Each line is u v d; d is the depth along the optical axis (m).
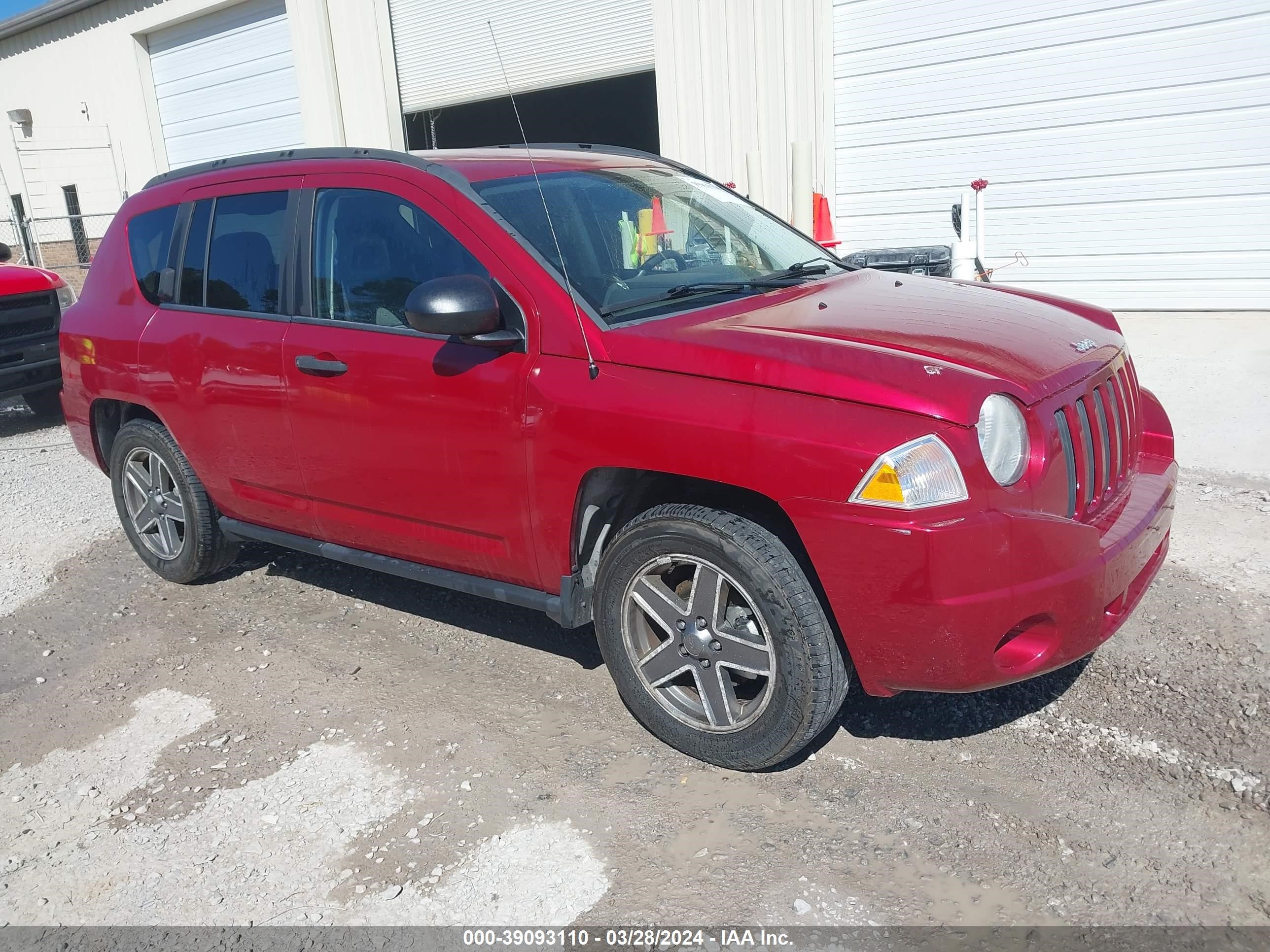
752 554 2.81
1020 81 9.45
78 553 5.43
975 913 2.45
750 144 10.96
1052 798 2.84
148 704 3.79
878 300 3.43
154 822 3.07
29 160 20.27
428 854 2.82
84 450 5.04
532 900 2.62
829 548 2.65
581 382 3.03
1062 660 2.74
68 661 4.19
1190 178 8.96
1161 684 3.35
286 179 3.95
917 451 2.55
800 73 10.44
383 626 4.30
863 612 2.66
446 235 3.40
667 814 2.91
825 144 10.51
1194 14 8.59
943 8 9.62
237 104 16.12
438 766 3.23
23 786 3.33
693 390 2.84
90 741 3.57
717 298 3.42
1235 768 2.88
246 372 3.93
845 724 3.29
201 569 4.72
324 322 3.72
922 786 2.94
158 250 4.45
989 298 3.58
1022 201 9.77
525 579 3.41
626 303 3.24
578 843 2.81
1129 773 2.91
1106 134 9.22
